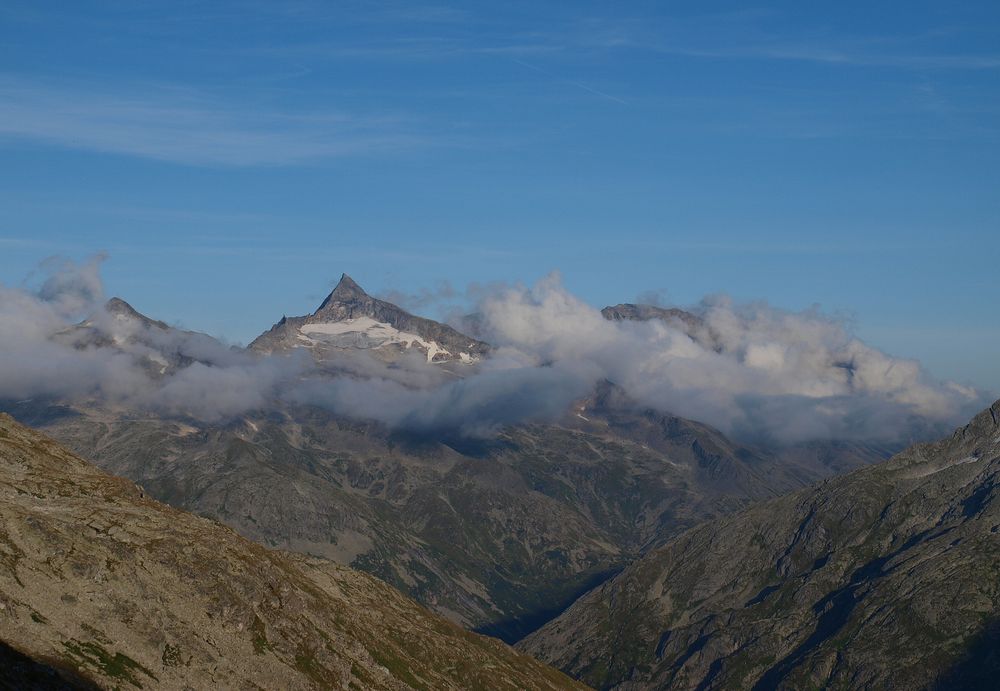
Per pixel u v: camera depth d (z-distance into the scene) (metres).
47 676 181.62
